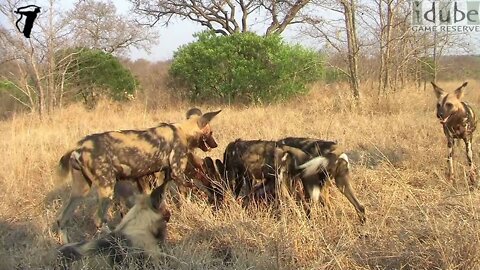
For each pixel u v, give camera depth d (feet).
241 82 54.70
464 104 21.43
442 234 11.76
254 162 18.19
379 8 45.19
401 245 12.20
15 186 19.56
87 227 16.51
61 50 51.85
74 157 15.74
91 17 77.25
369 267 11.87
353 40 44.86
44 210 17.57
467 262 11.01
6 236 15.60
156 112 48.37
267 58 55.77
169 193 17.35
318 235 13.26
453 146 21.30
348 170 16.29
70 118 43.50
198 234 14.58
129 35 85.56
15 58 46.37
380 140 25.82
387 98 42.11
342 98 43.70
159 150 16.92
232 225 14.25
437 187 18.20
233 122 35.40
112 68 58.08
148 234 13.41
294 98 54.65
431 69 66.23
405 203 14.90
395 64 50.29
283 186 16.38
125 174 16.38
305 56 57.06
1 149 25.52
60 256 12.60
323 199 16.60
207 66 56.75
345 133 28.25
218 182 17.76
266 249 12.78
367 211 15.76
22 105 52.65
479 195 14.19
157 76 72.90
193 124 18.10
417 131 28.22
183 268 12.28
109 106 52.90
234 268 12.12
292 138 17.93
